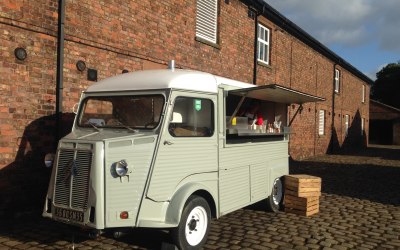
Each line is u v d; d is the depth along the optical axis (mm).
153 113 5395
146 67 9688
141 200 4957
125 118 5621
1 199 6844
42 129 7414
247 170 6918
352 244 6199
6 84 6824
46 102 7461
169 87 5414
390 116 42438
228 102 7086
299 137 19812
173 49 10633
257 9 14945
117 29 8844
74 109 7953
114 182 4832
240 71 14109
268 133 7574
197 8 11875
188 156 5547
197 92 5766
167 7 10383
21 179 7133
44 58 7398
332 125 25891
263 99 8102
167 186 5215
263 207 8125
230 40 13422
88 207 4793
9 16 6797
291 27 17656
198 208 5574
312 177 8164
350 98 30797
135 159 4984
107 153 4836
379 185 12258
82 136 5266
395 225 7418
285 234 6555
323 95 23594
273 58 16578
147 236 6094
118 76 6180
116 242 5824
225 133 6266
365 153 27250
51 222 6699
